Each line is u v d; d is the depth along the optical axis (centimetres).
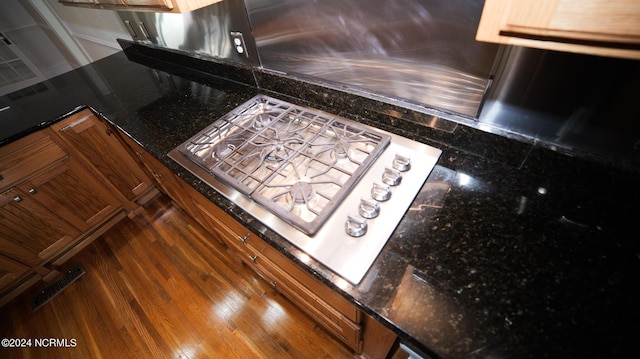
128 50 218
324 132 99
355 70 94
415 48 76
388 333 75
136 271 176
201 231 194
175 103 140
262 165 92
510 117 71
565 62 57
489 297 51
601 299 49
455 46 69
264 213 75
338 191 73
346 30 86
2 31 332
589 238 58
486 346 46
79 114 156
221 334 141
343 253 62
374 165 81
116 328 151
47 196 162
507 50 62
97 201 187
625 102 54
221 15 121
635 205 62
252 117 116
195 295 159
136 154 178
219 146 101
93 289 171
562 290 51
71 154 162
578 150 65
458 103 78
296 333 137
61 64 391
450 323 49
